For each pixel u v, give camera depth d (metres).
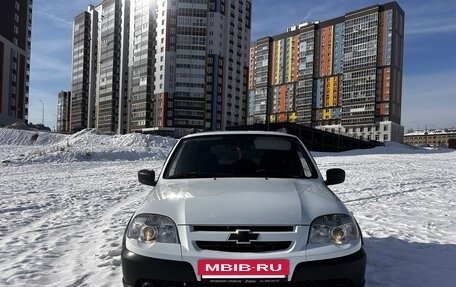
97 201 9.42
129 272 2.95
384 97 124.94
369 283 4.09
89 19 136.38
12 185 12.21
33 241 5.75
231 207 3.05
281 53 155.00
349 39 132.00
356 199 9.59
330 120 138.00
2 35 84.88
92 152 25.53
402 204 8.95
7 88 86.94
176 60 108.81
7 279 4.21
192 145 4.50
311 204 3.17
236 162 4.19
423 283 4.09
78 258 4.94
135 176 15.44
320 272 2.80
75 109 140.50
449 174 16.80
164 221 3.04
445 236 6.07
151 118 113.06
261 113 159.75
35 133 42.09
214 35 109.69
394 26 124.00
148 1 111.25
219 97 111.69
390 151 48.59
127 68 122.25
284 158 4.27
